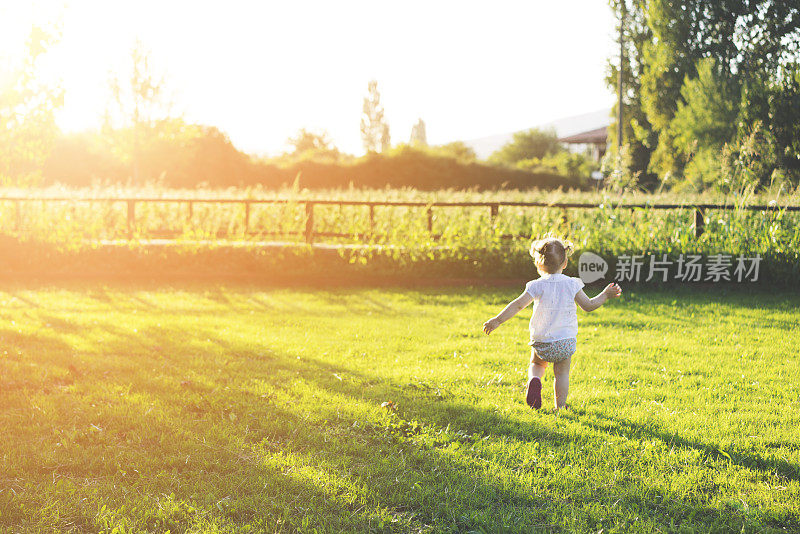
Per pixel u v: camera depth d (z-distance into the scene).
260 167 42.62
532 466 3.64
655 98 34.44
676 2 32.91
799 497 3.27
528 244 11.64
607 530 2.96
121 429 4.12
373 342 6.94
